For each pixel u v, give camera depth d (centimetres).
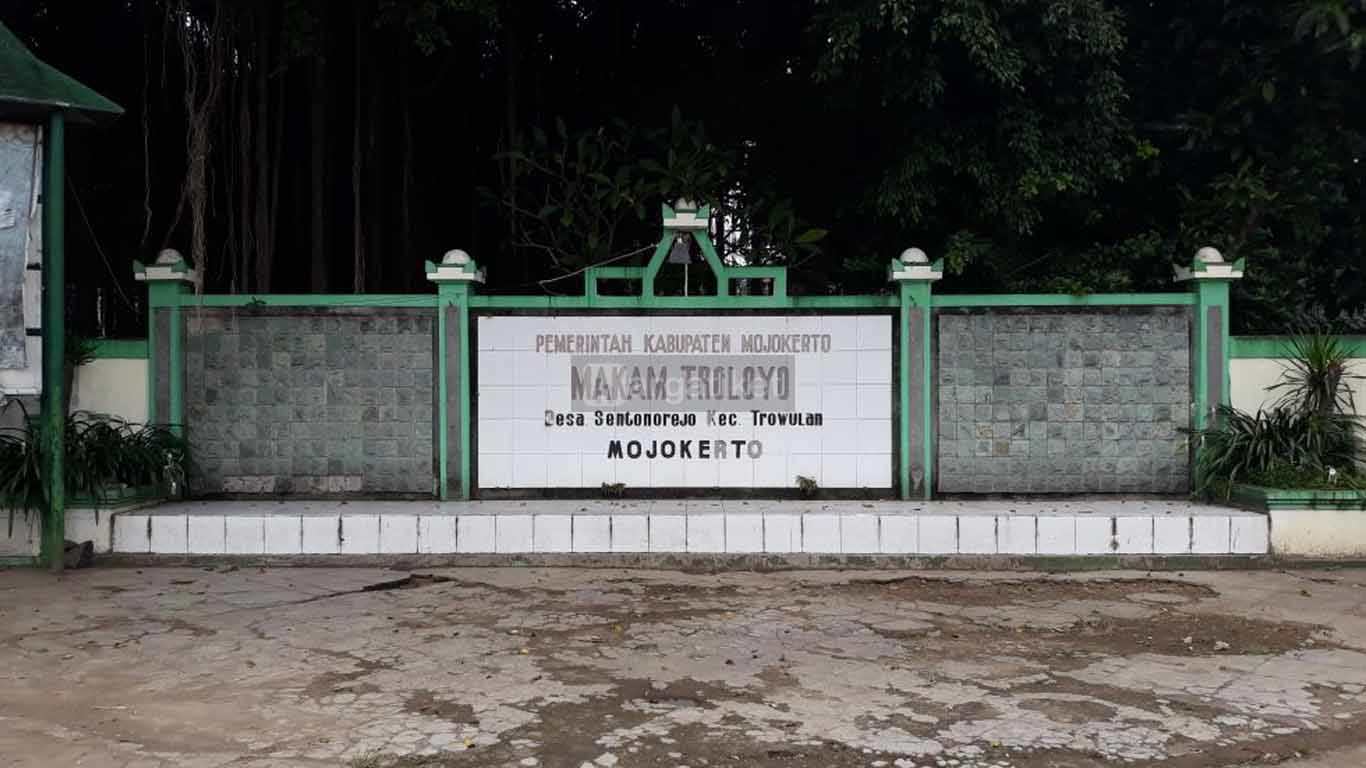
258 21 920
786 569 749
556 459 827
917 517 755
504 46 1081
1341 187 970
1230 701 475
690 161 919
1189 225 941
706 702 468
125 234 1102
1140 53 992
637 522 757
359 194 962
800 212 1066
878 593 680
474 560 754
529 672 509
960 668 521
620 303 824
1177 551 752
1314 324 965
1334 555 752
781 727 438
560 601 652
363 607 633
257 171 957
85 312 1083
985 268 940
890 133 952
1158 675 512
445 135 1157
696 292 891
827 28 857
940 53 851
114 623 595
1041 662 533
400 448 827
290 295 824
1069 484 828
